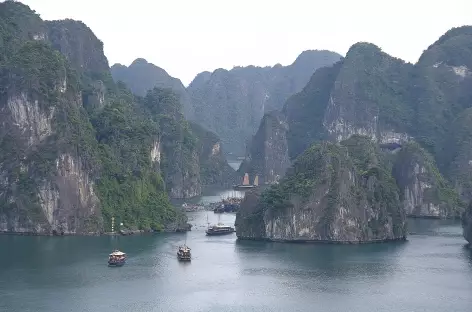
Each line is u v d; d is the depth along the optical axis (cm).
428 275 19612
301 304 16725
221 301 16938
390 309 16412
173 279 18975
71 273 19438
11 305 16375
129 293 17525
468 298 17312
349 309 16388
